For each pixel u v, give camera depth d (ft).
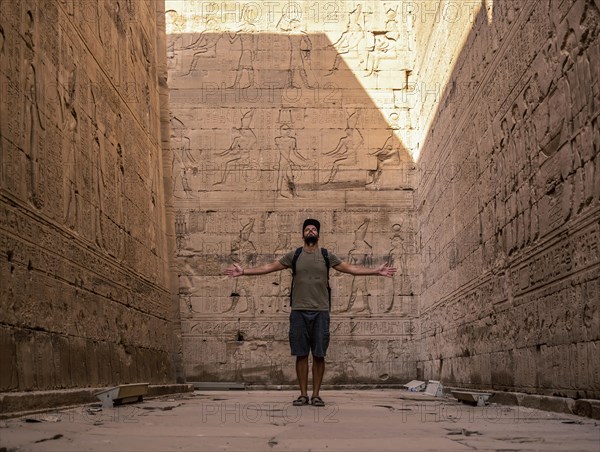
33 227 29.04
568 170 32.07
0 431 19.39
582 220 30.14
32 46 30.32
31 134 29.58
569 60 31.96
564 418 26.78
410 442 18.20
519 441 18.56
